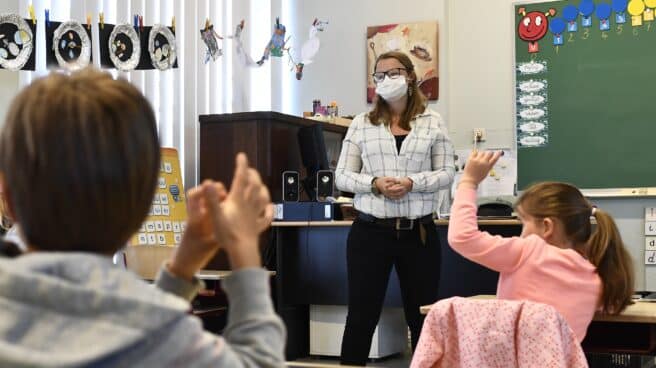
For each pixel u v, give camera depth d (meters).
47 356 0.58
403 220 3.26
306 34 5.73
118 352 0.60
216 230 0.73
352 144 3.46
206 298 4.12
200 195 0.81
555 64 5.14
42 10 4.50
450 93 5.40
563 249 2.04
